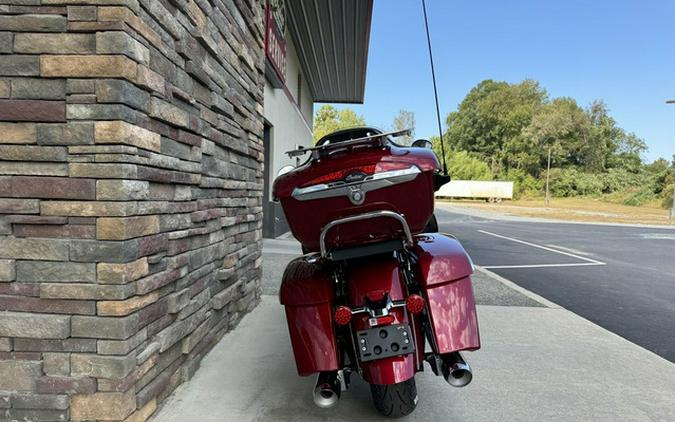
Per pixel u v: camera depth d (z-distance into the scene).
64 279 2.27
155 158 2.56
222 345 3.81
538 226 20.94
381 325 2.31
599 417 2.77
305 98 20.50
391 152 2.40
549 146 62.94
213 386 3.08
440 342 2.39
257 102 4.93
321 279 2.62
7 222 2.26
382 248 2.52
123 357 2.29
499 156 69.12
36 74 2.21
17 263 2.27
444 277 2.51
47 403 2.29
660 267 9.17
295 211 2.41
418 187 2.33
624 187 59.31
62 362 2.29
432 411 2.80
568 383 3.24
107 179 2.24
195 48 3.08
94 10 2.20
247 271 4.71
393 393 2.44
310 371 2.40
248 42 4.46
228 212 3.97
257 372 3.31
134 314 2.38
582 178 60.56
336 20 12.95
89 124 2.22
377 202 2.34
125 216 2.26
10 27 2.20
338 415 2.74
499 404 2.91
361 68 18.30
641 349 3.98
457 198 52.47
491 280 6.95
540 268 8.74
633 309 5.71
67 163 2.24
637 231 18.97
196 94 3.12
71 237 2.26
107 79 2.21
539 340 4.16
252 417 2.70
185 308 3.04
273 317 4.61
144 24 2.39
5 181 2.24
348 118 67.06
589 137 62.97
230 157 3.99
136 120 2.36
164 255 2.73
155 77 2.52
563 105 66.19
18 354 2.31
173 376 2.97
